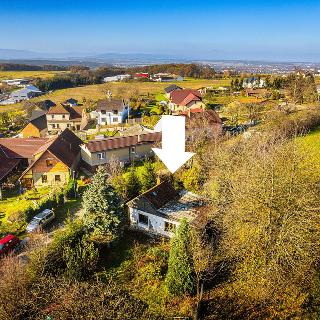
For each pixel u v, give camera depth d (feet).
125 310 86.38
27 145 231.09
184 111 315.37
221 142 186.39
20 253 123.85
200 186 150.10
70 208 158.81
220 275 99.19
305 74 460.96
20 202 171.42
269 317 81.66
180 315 90.53
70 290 84.79
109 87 599.57
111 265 113.60
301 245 80.53
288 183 86.74
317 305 79.56
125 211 143.23
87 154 211.00
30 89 586.86
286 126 186.70
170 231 126.41
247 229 88.99
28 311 88.89
